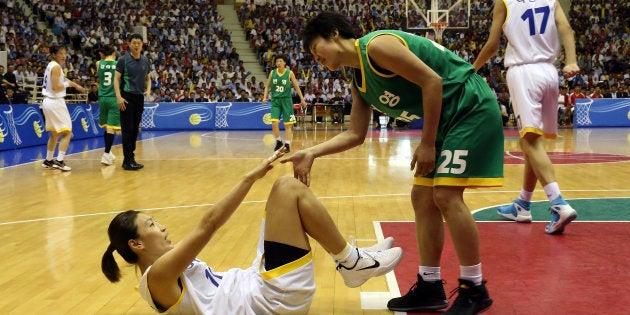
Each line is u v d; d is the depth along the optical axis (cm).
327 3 2572
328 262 358
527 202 454
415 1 1680
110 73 897
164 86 2041
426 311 271
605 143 1245
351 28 253
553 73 432
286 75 1108
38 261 367
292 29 2447
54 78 823
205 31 2395
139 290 231
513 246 380
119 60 824
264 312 237
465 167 253
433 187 264
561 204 404
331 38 248
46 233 445
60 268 351
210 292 237
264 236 244
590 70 2225
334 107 2000
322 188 654
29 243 414
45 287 315
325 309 275
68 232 447
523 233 417
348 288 307
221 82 2142
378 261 262
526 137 431
